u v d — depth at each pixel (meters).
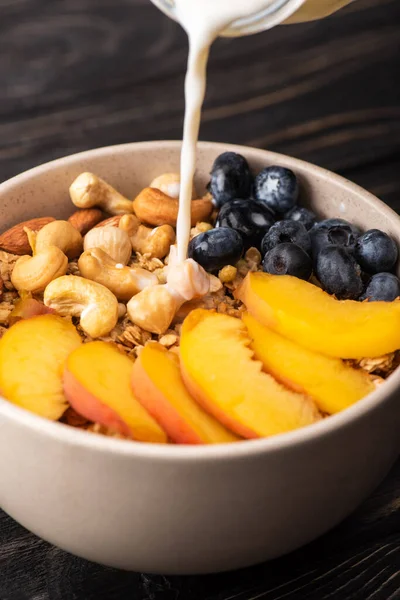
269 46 0.71
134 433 0.43
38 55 0.70
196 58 0.48
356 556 0.46
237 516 0.42
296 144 0.64
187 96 0.49
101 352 0.45
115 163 0.54
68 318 0.48
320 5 0.46
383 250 0.50
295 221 0.51
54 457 0.41
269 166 0.53
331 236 0.51
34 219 0.52
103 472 0.41
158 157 0.54
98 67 0.69
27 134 0.65
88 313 0.48
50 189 0.53
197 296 0.49
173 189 0.53
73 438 0.41
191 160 0.50
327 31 0.71
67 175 0.53
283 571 0.46
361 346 0.46
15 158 0.63
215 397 0.43
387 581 0.45
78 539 0.43
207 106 0.67
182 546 0.42
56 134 0.65
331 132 0.65
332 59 0.70
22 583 0.45
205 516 0.42
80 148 0.64
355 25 0.72
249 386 0.44
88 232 0.52
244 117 0.66
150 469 0.41
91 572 0.46
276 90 0.68
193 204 0.53
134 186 0.55
